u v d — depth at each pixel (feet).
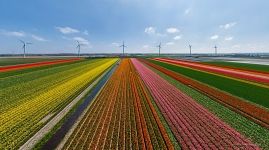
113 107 77.20
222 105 79.30
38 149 45.96
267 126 58.23
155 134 53.57
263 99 87.51
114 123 61.05
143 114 69.26
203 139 50.55
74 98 90.12
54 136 52.21
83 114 69.10
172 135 52.80
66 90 106.52
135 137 51.49
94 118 65.26
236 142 48.88
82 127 57.88
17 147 46.96
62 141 49.52
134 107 77.25
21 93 98.07
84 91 104.68
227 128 57.00
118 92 102.78
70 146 47.01
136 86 118.83
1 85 116.37
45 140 50.01
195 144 47.57
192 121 62.49
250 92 100.63
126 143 48.47
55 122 61.82
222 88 110.73
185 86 119.03
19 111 71.46
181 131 54.90
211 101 84.94
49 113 70.08
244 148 46.09
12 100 85.40
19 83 123.85
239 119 64.28
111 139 50.44
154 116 67.26
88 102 84.07
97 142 48.96
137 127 58.03
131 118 65.31
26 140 50.39
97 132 54.54
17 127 57.98
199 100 86.63
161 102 83.66
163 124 60.18
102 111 72.33
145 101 85.71
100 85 122.21
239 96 92.94
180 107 76.79
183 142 48.67
